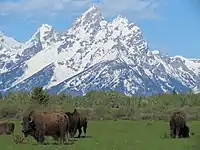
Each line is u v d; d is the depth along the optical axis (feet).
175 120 193.77
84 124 204.23
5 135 213.25
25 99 486.38
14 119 425.69
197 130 246.88
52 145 147.84
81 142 162.81
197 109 457.27
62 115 154.30
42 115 153.38
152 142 164.66
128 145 151.74
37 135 153.89
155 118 472.85
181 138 186.80
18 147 142.82
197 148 141.90
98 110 491.72
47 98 433.07
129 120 453.17
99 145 150.61
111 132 243.81
